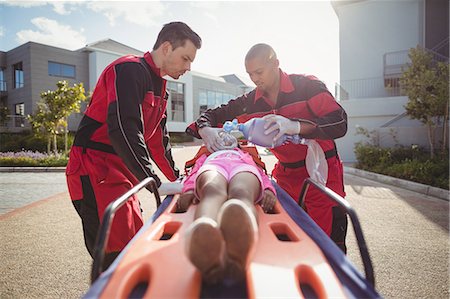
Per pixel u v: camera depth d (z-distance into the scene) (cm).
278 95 263
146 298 106
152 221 181
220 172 200
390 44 1558
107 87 220
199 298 110
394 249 390
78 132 233
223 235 118
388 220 516
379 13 1566
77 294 288
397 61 1540
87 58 2589
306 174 276
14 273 329
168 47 233
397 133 1259
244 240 117
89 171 224
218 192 171
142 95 227
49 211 582
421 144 1224
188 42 231
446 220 514
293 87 259
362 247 139
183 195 208
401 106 1325
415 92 1019
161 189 221
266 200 202
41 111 1552
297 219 186
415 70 1034
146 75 231
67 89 1490
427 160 918
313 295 117
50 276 322
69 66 2511
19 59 2441
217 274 113
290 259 132
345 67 1627
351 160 1408
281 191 247
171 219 180
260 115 284
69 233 458
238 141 323
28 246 405
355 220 144
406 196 703
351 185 848
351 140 1407
